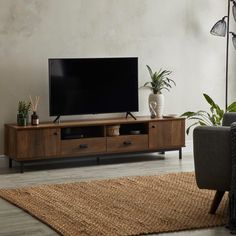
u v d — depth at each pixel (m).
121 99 9.24
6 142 8.87
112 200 7.30
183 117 9.77
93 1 9.24
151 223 6.59
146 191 7.62
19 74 8.95
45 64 9.06
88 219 6.70
